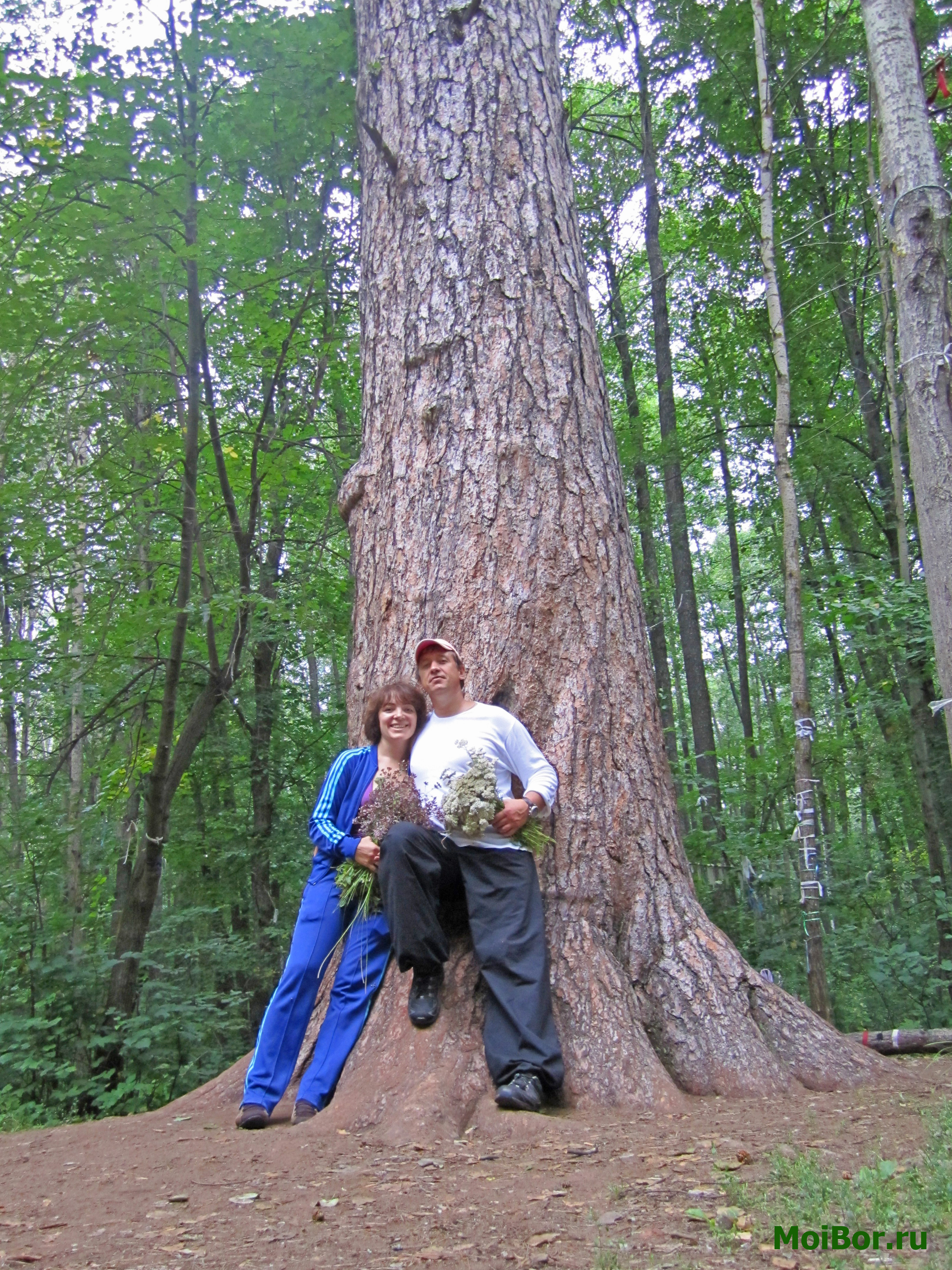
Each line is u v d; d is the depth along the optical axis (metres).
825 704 18.19
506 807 3.50
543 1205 2.25
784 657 16.05
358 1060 3.53
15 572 8.67
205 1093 4.08
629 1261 1.86
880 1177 2.18
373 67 5.14
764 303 13.03
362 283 4.98
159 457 8.71
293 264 8.83
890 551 11.59
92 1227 2.32
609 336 15.57
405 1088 3.28
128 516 8.63
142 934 8.20
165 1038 8.02
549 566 4.14
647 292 15.27
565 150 5.00
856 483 12.94
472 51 4.89
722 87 12.47
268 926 10.44
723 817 10.08
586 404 4.46
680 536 12.78
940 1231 1.90
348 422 11.67
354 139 8.41
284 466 8.97
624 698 4.09
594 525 4.27
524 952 3.41
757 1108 3.23
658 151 14.34
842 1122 2.89
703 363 14.81
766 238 7.08
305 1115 3.47
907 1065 4.23
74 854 10.59
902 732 12.55
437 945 3.44
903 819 15.55
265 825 11.08
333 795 3.84
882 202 4.30
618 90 14.02
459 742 3.63
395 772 3.68
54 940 8.55
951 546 3.96
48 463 8.95
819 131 12.59
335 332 9.58
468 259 4.54
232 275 8.32
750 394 13.38
